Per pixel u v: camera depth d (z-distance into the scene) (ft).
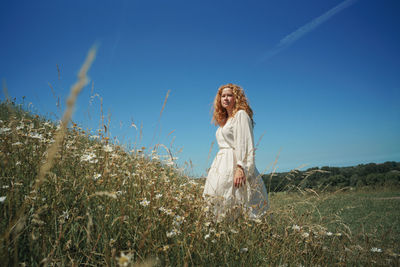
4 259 3.38
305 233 7.75
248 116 9.98
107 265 4.06
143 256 4.38
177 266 4.86
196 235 5.51
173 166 8.07
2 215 4.57
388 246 8.42
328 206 16.31
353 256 7.76
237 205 8.06
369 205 22.26
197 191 7.75
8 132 6.12
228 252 6.07
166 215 5.70
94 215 5.21
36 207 4.81
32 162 5.91
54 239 4.62
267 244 7.17
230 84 11.07
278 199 9.94
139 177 6.38
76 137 7.66
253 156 9.13
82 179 6.06
